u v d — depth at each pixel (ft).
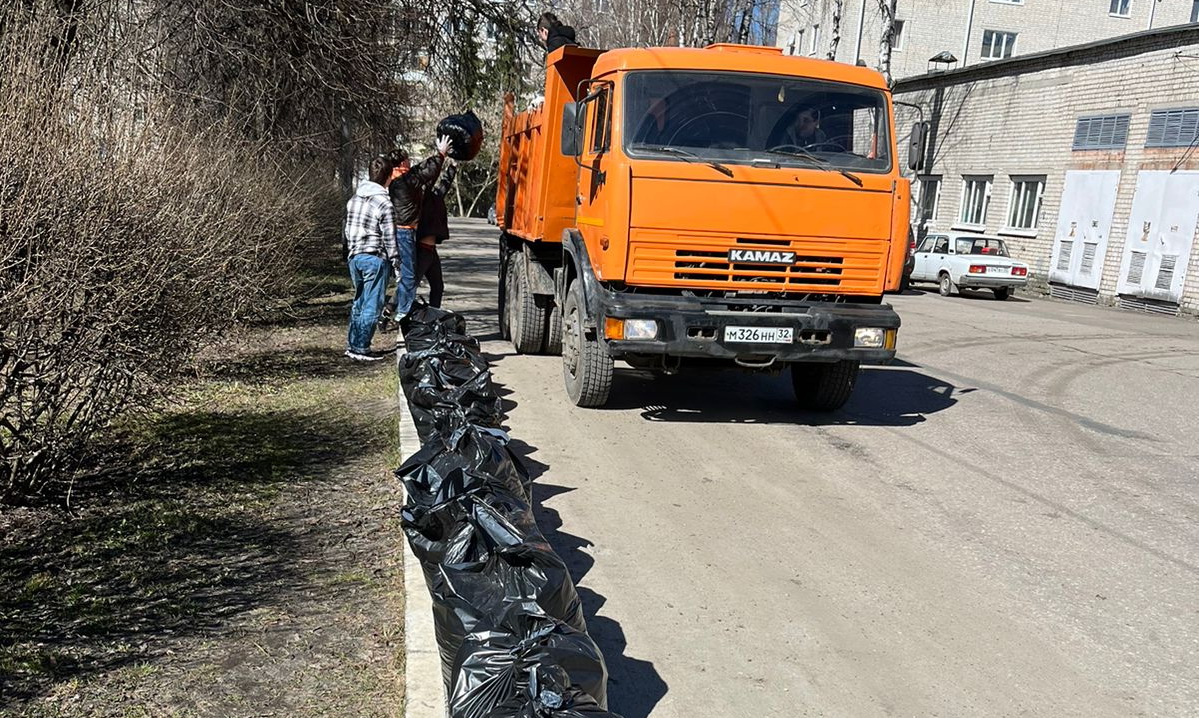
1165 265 67.21
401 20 44.42
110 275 16.61
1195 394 32.32
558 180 29.07
